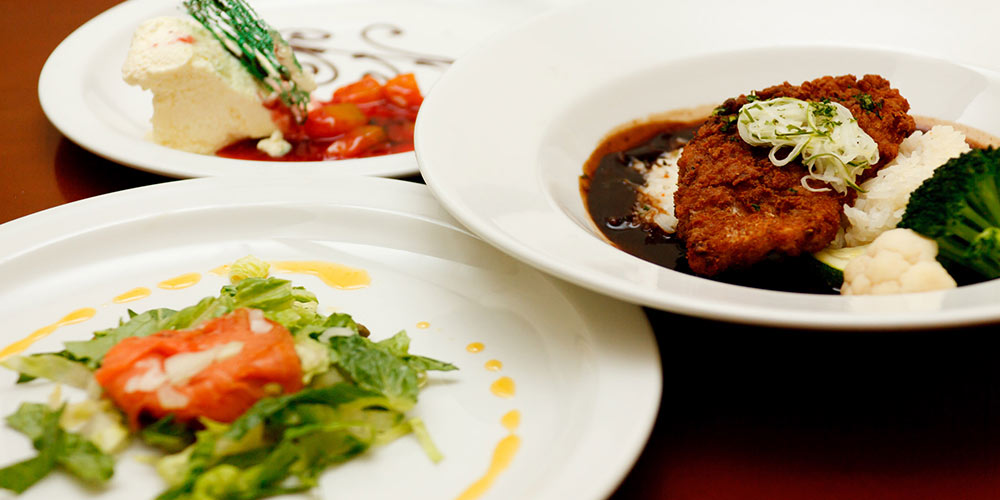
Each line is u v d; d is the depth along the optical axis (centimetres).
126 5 93
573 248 60
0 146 77
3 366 58
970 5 77
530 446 55
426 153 64
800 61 78
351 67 92
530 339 60
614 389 55
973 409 57
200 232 67
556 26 77
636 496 54
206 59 77
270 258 66
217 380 55
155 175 74
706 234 62
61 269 65
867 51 77
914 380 58
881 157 66
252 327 57
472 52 73
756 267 63
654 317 62
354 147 80
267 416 54
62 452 54
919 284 58
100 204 67
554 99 73
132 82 76
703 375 59
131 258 66
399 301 63
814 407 57
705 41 78
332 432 55
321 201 68
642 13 79
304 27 97
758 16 79
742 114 65
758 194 63
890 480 54
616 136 75
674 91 77
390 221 67
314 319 60
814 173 64
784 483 54
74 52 86
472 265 65
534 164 68
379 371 56
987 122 72
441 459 55
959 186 58
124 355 56
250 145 81
